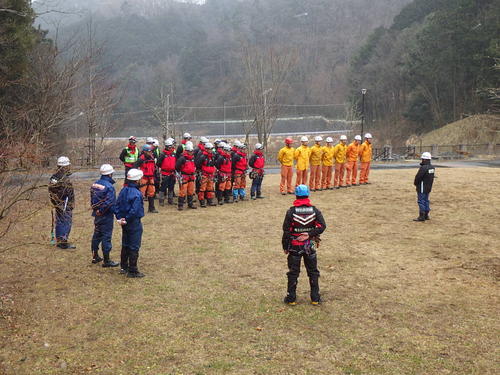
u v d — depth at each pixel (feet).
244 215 43.14
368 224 39.96
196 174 46.98
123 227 26.55
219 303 23.25
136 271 26.76
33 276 26.66
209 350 18.65
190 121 299.99
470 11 179.73
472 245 33.35
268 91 119.03
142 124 241.14
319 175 57.41
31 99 54.29
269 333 20.11
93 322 21.01
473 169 79.66
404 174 73.26
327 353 18.43
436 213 44.06
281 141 193.98
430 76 197.77
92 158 85.81
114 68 304.91
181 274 27.43
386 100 253.44
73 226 38.42
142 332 20.12
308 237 22.63
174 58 382.22
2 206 24.25
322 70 324.39
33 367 17.28
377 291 24.85
